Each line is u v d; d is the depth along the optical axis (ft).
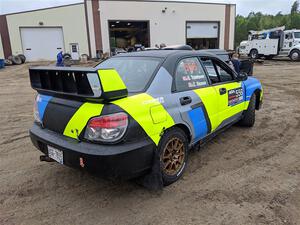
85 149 8.30
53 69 8.92
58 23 87.61
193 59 11.96
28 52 88.17
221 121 13.29
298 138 15.53
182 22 95.40
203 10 96.63
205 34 99.40
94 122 8.25
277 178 11.00
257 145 14.52
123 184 10.68
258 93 17.97
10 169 12.12
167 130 9.84
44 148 9.86
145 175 9.55
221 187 10.35
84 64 74.43
